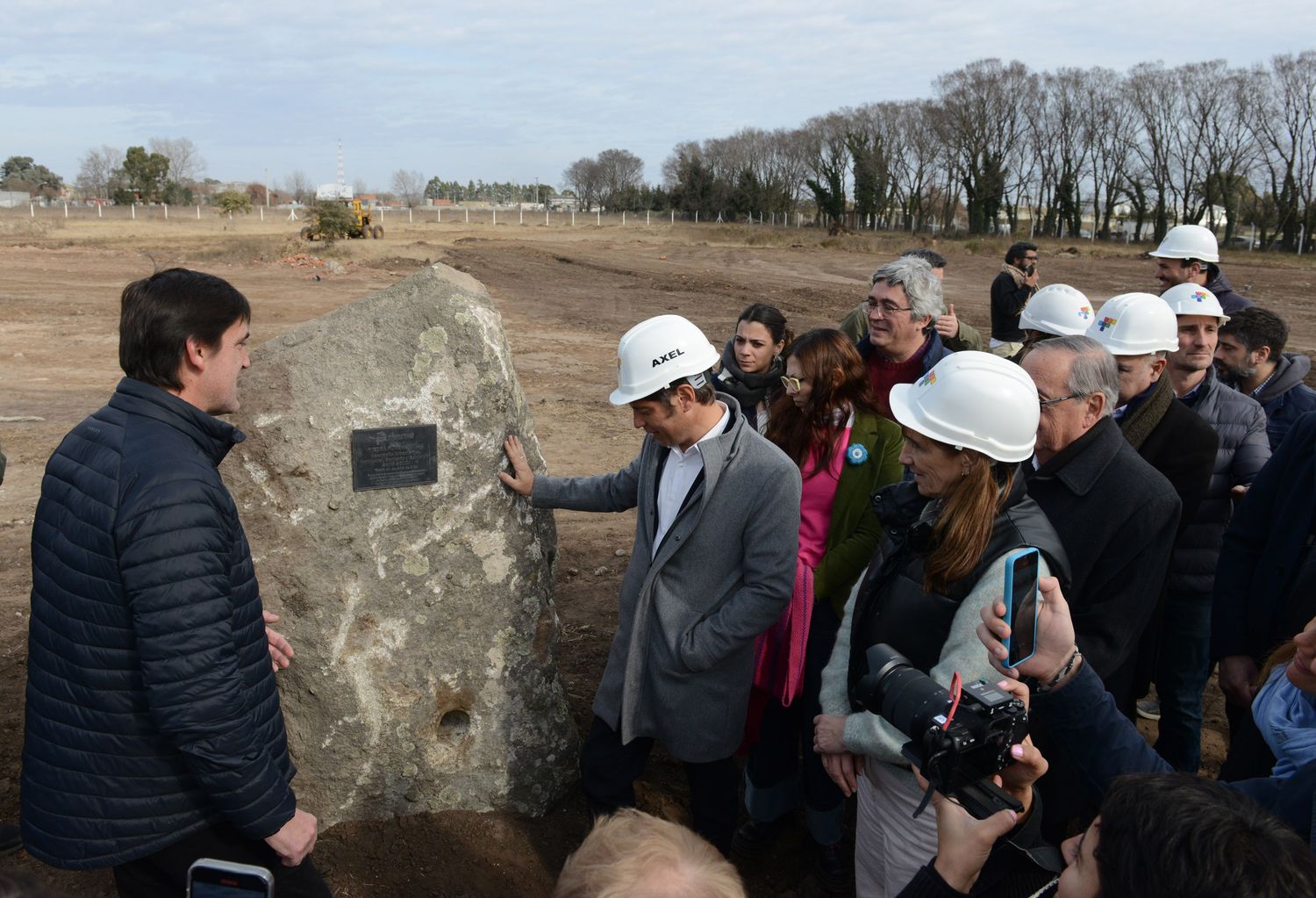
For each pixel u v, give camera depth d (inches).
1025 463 124.3
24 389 462.0
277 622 126.1
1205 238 216.4
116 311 711.1
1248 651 131.1
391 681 133.3
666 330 117.0
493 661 139.3
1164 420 140.6
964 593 94.9
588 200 3777.1
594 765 130.5
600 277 1029.2
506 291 892.0
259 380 125.0
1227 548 135.2
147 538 84.0
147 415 88.9
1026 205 3110.2
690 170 3120.1
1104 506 112.5
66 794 89.9
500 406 135.1
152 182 3184.1
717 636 118.0
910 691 80.4
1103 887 58.6
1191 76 2405.3
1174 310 159.5
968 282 1075.3
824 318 737.0
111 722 88.2
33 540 90.5
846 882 139.6
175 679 84.1
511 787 143.3
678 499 123.9
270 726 97.4
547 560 146.9
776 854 149.3
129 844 90.7
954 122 2672.2
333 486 126.0
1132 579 112.3
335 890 127.3
